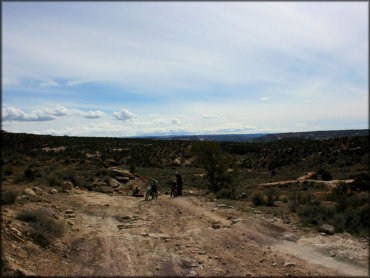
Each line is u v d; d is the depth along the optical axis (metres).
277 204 13.49
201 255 6.24
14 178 26.31
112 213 12.66
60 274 5.30
